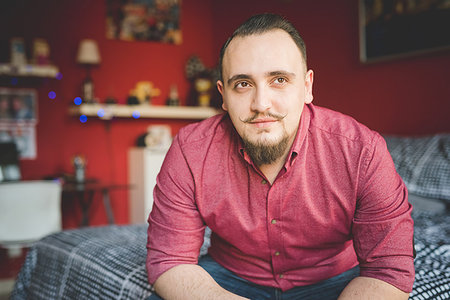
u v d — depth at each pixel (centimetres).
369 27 334
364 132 103
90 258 157
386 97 327
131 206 463
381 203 98
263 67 94
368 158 100
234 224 109
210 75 485
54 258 176
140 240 174
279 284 114
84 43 418
